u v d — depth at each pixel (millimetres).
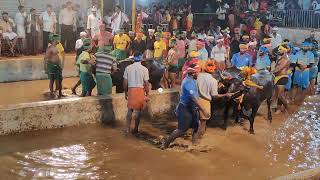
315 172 7715
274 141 10320
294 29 23062
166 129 10930
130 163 8656
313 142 10344
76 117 10656
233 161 8984
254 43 13906
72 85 14875
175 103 12164
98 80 11383
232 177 8188
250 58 12547
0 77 15008
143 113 11703
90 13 18578
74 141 9781
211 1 25266
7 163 8438
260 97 10789
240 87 10586
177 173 8266
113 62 11711
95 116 10938
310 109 13219
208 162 8867
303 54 13859
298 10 24812
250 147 9859
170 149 9477
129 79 10031
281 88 12500
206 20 23375
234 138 10422
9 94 13336
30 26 17453
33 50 17688
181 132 9266
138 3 23703
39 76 15750
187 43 15516
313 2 24812
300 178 7457
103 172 8203
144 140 10023
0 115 9656
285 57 12492
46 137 9930
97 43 14898
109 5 22062
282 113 12719
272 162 9031
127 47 15125
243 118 11805
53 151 9156
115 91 13453
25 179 7789
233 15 22312
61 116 10438
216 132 10820
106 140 9930
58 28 18578
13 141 9570
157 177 8055
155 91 11961
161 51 14719
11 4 18203
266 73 11453
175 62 13914
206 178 8102
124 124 11125
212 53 13891
